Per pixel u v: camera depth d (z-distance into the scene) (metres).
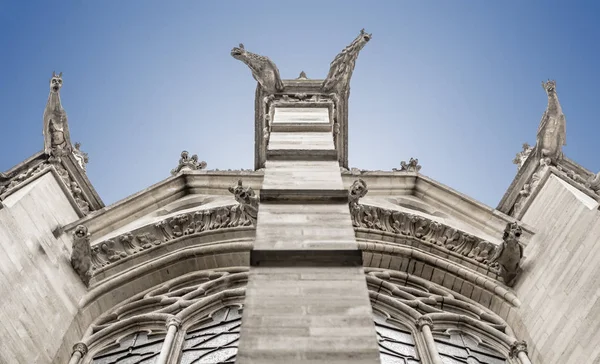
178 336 13.77
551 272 14.69
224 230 17.23
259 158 21.73
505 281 15.71
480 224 18.27
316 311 8.45
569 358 12.49
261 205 11.84
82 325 14.68
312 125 18.50
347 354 7.62
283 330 8.05
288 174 14.01
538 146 18.36
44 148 18.56
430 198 19.64
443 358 13.63
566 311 13.35
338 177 13.72
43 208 16.39
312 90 22.55
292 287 8.98
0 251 13.50
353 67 22.92
